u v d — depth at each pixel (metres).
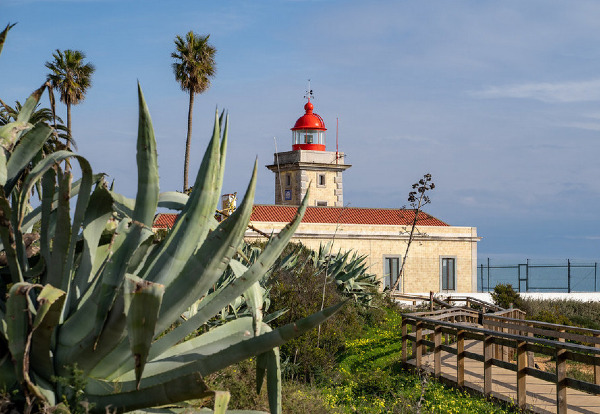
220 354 5.51
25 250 6.07
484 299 43.34
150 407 5.23
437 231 46.00
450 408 11.65
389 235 44.59
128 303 4.74
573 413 11.60
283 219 43.69
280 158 63.38
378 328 21.17
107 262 5.27
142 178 5.46
